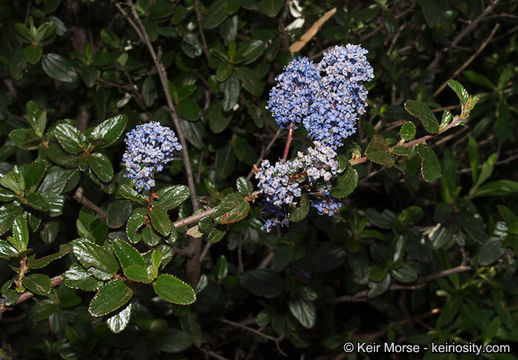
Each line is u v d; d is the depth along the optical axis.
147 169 1.42
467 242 3.23
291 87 1.41
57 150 1.91
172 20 2.53
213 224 1.60
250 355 3.62
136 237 1.53
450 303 3.12
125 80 2.87
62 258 2.64
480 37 3.67
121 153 2.74
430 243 2.88
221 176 2.86
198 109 2.53
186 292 1.34
